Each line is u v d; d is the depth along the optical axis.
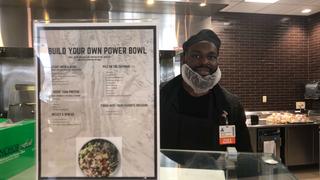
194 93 1.53
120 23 0.69
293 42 5.86
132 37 0.69
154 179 0.69
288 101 5.86
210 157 1.07
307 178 4.82
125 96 0.69
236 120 1.55
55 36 0.69
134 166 0.69
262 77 5.72
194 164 1.02
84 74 0.69
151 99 0.69
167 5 3.50
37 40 0.70
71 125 0.69
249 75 5.65
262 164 1.05
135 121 0.69
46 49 0.70
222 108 1.52
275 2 4.83
